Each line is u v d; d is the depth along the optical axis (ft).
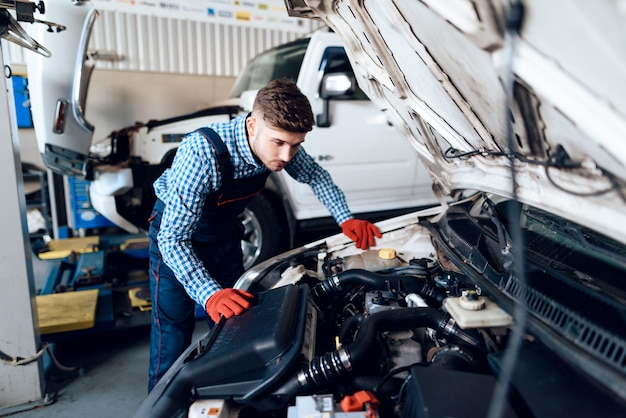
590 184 2.39
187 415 3.09
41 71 7.97
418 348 3.59
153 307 5.75
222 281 5.98
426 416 2.36
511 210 3.22
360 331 3.43
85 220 12.98
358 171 11.03
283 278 4.87
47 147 8.54
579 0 1.59
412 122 4.75
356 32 4.15
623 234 2.23
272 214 10.37
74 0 7.77
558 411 2.36
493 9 1.98
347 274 4.66
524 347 2.96
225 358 3.22
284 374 3.16
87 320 7.68
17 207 5.87
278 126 3.87
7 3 5.21
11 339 6.24
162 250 4.47
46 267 11.82
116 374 7.45
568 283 3.12
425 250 5.53
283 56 11.35
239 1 16.44
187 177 4.33
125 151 10.06
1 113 5.56
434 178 5.76
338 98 10.30
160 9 15.42
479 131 3.34
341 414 2.77
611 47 1.64
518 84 2.27
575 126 2.11
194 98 16.83
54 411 6.50
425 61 3.11
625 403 2.34
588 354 2.46
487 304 3.30
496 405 2.20
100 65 15.29
